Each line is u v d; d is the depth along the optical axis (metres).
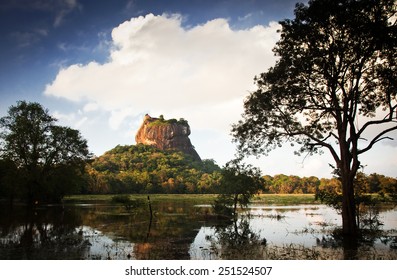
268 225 31.98
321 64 23.59
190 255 17.70
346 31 23.53
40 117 55.03
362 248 19.55
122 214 43.44
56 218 36.91
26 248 19.30
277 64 25.73
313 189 158.00
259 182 41.19
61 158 56.91
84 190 120.38
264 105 26.14
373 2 22.11
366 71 24.39
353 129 24.19
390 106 23.20
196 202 81.69
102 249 19.27
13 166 53.25
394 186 30.25
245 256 17.38
